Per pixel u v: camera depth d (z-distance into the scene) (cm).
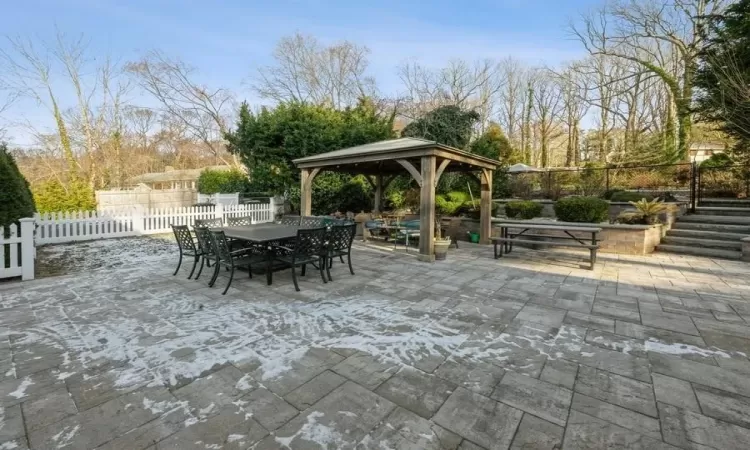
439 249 673
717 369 264
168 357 281
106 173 1948
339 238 533
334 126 1336
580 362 275
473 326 347
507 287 487
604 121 2077
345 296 444
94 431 195
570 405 221
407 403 222
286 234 518
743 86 736
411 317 371
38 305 402
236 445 185
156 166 2900
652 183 1179
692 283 509
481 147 1323
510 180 1360
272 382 246
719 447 185
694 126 1407
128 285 486
